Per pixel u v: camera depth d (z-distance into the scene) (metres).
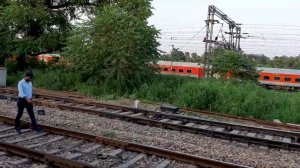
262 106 16.91
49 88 22.52
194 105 17.45
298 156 9.62
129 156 8.17
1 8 28.30
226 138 11.09
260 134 12.16
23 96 9.84
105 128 11.30
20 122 10.44
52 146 8.66
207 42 35.28
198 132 11.56
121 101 18.42
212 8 34.75
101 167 7.22
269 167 8.28
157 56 22.45
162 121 12.93
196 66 51.56
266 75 54.59
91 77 21.91
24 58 29.88
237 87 19.42
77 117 12.63
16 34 28.47
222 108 17.03
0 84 22.53
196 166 7.71
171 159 8.04
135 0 25.30
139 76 20.84
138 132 11.11
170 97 18.72
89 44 21.53
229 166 7.44
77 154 8.00
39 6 27.73
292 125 14.64
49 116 12.48
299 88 52.94
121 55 20.44
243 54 39.88
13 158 7.65
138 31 21.12
